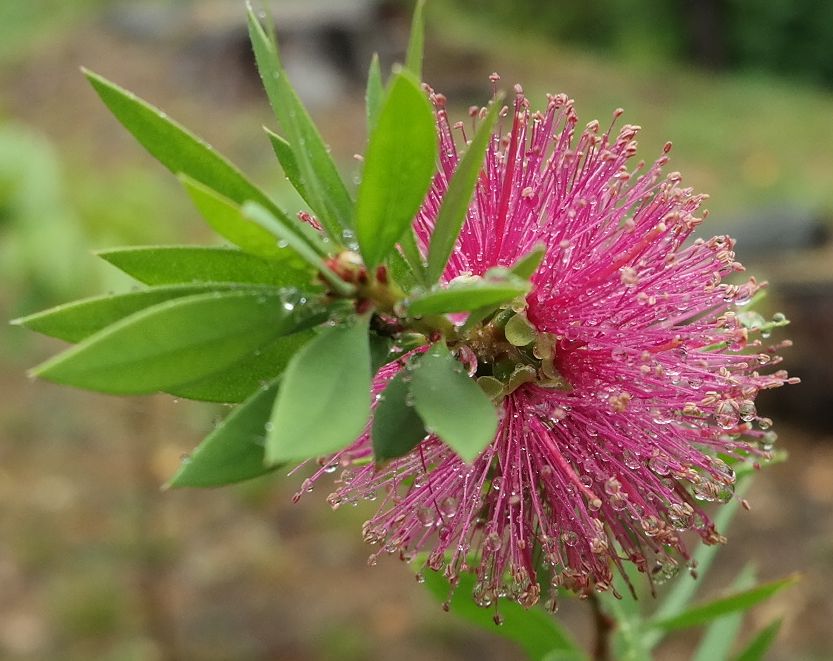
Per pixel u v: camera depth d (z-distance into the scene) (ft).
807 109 3.78
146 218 1.15
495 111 0.34
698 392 0.41
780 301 1.88
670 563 0.43
